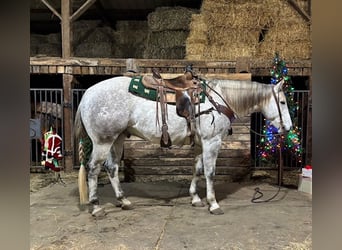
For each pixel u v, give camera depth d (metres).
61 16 5.26
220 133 3.39
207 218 3.19
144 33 7.36
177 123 3.29
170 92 3.31
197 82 3.40
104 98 3.18
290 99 4.41
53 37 7.41
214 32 5.36
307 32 5.29
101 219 3.17
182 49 6.17
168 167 4.79
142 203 3.72
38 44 7.39
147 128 3.31
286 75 4.45
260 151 5.00
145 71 5.18
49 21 8.02
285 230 2.87
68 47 5.25
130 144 4.77
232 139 4.76
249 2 5.32
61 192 4.21
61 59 5.20
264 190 4.31
